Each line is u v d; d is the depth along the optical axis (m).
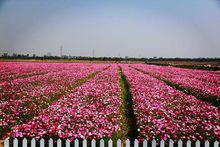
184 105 13.36
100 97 15.62
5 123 10.33
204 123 10.04
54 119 10.30
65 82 23.48
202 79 29.16
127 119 12.40
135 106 13.28
